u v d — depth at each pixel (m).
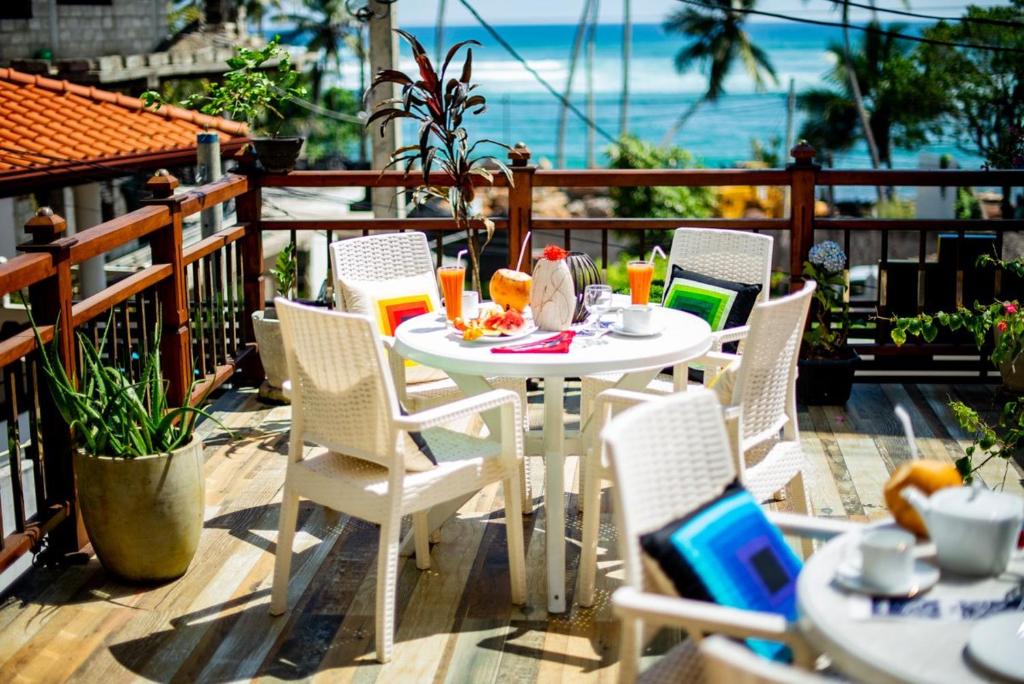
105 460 3.35
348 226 5.56
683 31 43.22
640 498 2.14
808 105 38.69
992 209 25.72
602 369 3.20
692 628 1.95
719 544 2.15
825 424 5.00
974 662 1.70
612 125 62.47
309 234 14.92
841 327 5.36
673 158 30.36
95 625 3.27
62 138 11.09
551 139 63.16
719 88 44.06
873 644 1.76
